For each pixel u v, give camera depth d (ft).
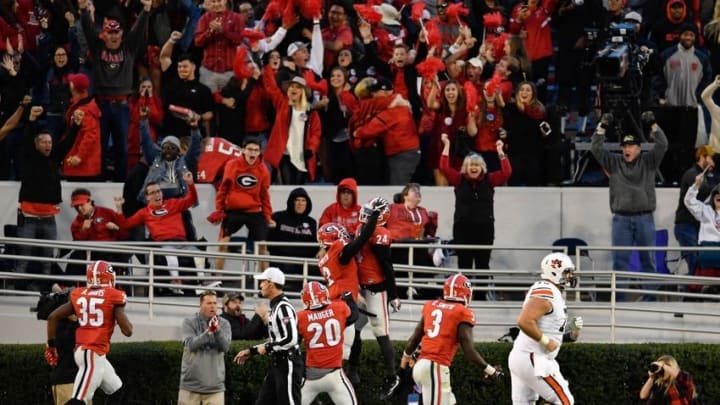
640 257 277.64
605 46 288.30
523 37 300.81
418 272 261.03
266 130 297.12
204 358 223.71
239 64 289.53
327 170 299.17
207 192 290.97
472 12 313.32
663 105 302.25
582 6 307.58
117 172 298.35
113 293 217.36
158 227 271.08
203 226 291.17
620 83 288.30
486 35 304.50
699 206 275.39
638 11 315.78
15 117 290.56
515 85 294.05
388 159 293.64
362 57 301.43
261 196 268.41
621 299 282.36
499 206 296.30
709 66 309.42
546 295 202.49
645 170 278.26
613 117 287.69
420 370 207.82
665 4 312.29
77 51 303.68
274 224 270.05
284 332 207.51
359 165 292.81
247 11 307.99
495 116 290.35
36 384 238.89
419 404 213.66
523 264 293.23
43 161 277.03
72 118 289.94
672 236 295.48
